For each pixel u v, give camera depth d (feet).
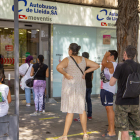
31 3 28.60
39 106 22.36
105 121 20.20
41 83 21.77
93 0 31.78
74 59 14.67
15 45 12.36
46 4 29.53
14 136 12.45
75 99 14.43
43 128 17.89
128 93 11.75
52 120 20.31
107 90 15.57
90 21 32.53
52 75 30.78
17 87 12.59
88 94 20.43
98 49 33.88
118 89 12.39
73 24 31.40
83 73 14.84
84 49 32.94
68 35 31.68
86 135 14.98
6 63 31.19
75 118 20.25
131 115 12.63
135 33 17.80
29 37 31.48
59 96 31.32
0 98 12.62
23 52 31.48
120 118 12.29
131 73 11.89
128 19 17.61
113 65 15.47
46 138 15.58
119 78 12.25
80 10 31.73
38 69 21.56
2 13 27.22
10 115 12.50
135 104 12.18
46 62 31.30
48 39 30.71
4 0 27.22
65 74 14.35
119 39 17.97
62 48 31.37
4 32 30.42
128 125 12.35
